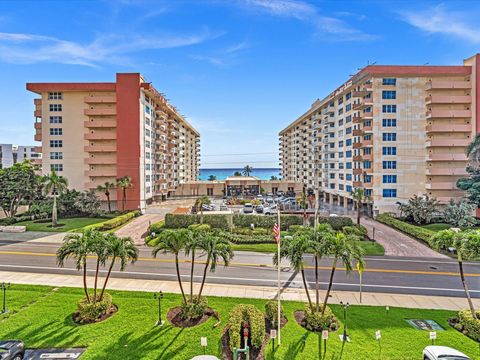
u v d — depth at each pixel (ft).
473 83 175.22
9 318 58.85
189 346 50.26
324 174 259.39
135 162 198.49
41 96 206.69
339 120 231.09
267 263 98.94
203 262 99.30
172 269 92.02
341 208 218.79
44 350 48.80
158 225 142.00
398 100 181.16
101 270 89.92
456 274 89.51
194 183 298.35
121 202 201.26
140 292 72.84
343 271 92.02
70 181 205.05
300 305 66.74
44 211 168.55
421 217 155.94
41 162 206.18
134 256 63.41
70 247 59.77
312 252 57.98
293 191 304.09
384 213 176.35
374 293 75.15
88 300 60.80
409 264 98.89
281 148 444.55
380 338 52.85
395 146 181.57
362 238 131.13
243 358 47.55
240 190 302.66
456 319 60.54
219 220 147.02
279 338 51.62
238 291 75.05
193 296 67.51
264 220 147.02
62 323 57.16
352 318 60.49
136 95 197.57
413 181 181.47
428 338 53.31
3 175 166.71
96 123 199.00
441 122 181.57
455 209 148.05
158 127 238.89
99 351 48.42
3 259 100.42
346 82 212.02
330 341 51.90
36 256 104.12
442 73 177.47
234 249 114.62
